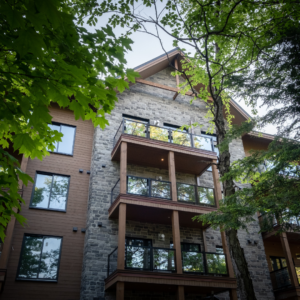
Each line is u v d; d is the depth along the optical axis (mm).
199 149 15070
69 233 13141
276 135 9359
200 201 14156
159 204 12844
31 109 3645
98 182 14008
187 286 11641
